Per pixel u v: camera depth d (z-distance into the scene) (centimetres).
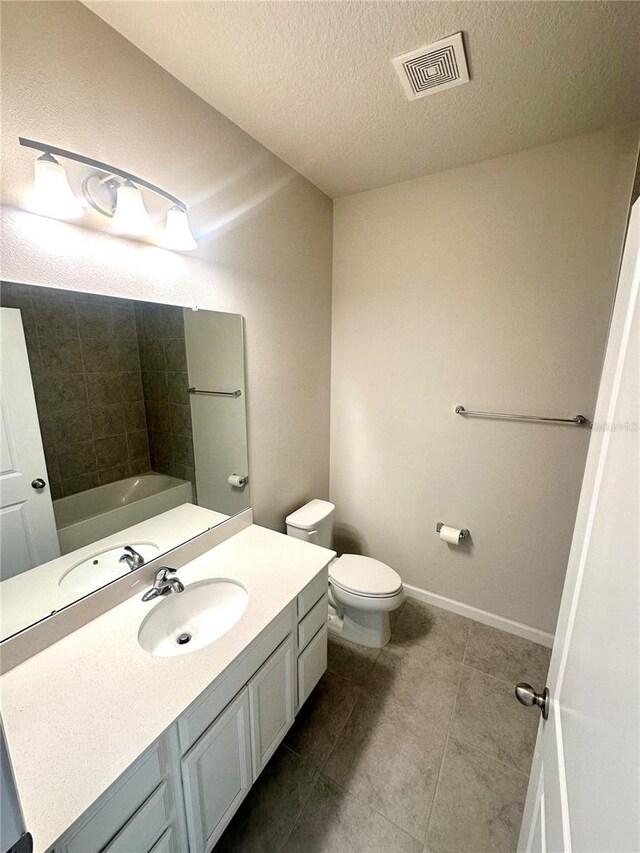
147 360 131
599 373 169
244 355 171
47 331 104
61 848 66
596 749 47
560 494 187
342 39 108
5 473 98
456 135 156
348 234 221
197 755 94
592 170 156
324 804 128
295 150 168
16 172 91
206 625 130
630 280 64
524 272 177
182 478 148
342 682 177
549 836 62
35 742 78
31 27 89
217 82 126
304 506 225
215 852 115
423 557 234
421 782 135
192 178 135
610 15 99
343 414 247
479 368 196
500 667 186
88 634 109
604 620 52
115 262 116
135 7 98
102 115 105
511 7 98
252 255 167
